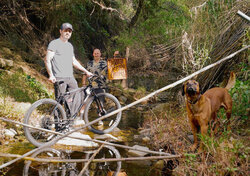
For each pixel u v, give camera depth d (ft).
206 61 19.60
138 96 32.30
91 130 15.92
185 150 11.94
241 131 13.88
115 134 16.61
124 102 29.43
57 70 14.65
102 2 40.78
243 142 11.65
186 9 25.38
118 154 12.86
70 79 14.97
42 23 36.76
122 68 18.39
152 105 27.02
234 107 15.11
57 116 14.37
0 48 28.30
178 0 28.48
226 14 18.48
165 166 11.42
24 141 14.15
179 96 21.80
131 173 10.64
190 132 15.17
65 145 13.84
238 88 15.61
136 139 15.65
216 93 12.92
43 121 14.17
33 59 31.27
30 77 25.17
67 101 14.82
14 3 30.89
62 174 10.23
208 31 20.08
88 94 15.89
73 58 15.89
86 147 13.76
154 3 36.83
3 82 21.74
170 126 15.67
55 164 11.24
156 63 41.88
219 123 13.17
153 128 16.46
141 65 42.83
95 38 49.47
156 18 35.73
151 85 38.27
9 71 24.29
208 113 11.89
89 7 43.65
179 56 22.95
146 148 13.52
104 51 48.37
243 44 17.49
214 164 9.89
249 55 17.39
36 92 24.06
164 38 30.60
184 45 20.83
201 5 19.75
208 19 19.95
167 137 14.35
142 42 40.01
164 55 23.94
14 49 30.19
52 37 37.68
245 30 17.16
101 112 17.20
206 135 11.55
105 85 18.80
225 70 20.20
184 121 16.07
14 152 12.37
